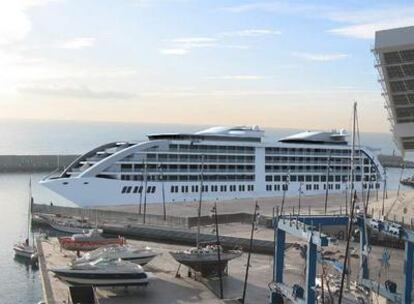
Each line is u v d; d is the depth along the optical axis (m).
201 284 62.31
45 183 125.00
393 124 83.81
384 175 167.75
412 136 83.38
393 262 73.00
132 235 96.75
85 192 125.50
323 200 141.50
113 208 123.56
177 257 64.12
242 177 143.88
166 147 133.88
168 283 62.53
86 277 58.41
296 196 149.12
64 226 101.00
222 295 57.66
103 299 56.28
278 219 56.69
